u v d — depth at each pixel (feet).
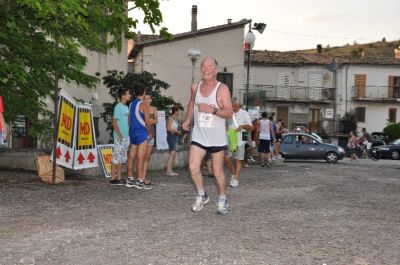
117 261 15.65
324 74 179.11
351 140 108.99
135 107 32.96
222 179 23.68
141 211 24.53
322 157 89.86
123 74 76.28
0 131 24.35
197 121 22.97
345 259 16.60
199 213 24.32
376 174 56.13
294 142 90.84
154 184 36.52
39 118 40.11
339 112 181.27
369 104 182.80
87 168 40.19
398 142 116.78
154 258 16.02
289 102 178.40
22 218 22.21
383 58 186.80
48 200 27.14
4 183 33.04
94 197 28.76
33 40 35.63
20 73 32.68
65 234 19.20
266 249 17.51
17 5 32.09
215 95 22.58
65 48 36.42
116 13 37.22
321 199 31.24
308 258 16.52
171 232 19.83
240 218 23.29
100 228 20.36
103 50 40.34
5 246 17.34
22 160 41.96
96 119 75.15
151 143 34.47
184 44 135.33
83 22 32.12
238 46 138.00
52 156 34.17
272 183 40.47
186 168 53.88
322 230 21.20
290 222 22.76
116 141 34.91
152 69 134.41
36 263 15.37
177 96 135.33
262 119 61.00
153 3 39.50
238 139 36.60
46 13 29.48
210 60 22.53
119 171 35.27
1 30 34.12
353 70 181.98
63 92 35.50
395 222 23.90
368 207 28.55
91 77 39.40
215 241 18.44
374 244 18.97
